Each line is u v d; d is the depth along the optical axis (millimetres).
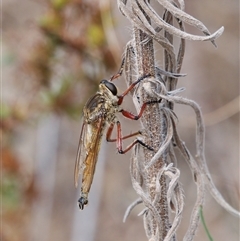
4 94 298
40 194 315
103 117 247
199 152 220
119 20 287
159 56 256
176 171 213
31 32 287
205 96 352
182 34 210
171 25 214
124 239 364
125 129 302
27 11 310
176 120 216
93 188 311
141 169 217
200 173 219
